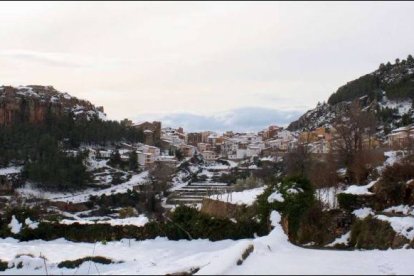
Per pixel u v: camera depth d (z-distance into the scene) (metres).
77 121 128.25
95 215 69.69
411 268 12.10
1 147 97.75
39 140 100.19
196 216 18.92
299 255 13.27
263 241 14.41
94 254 15.16
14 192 77.69
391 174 27.67
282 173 55.75
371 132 46.34
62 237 19.30
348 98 154.25
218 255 11.93
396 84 131.00
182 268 10.49
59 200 76.00
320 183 35.81
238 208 25.31
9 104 123.00
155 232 18.88
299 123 174.25
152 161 117.81
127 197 76.56
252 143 155.88
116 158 110.25
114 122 141.75
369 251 16.22
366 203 26.44
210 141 181.12
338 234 23.98
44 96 137.25
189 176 104.44
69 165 90.31
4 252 15.59
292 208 17.33
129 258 14.39
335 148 43.44
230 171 105.88
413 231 19.27
